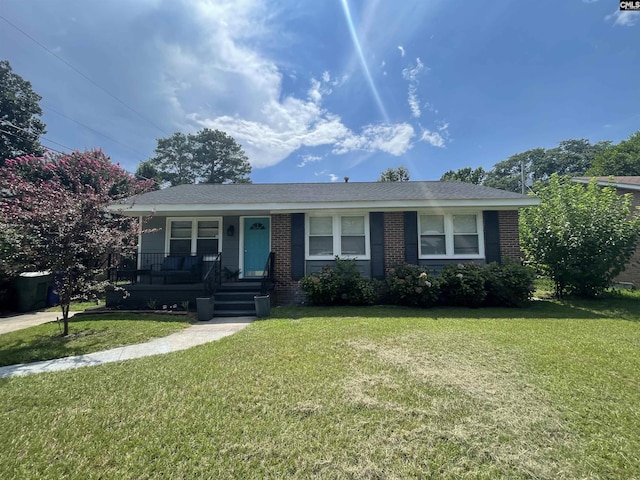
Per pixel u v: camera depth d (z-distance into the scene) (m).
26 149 21.28
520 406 2.96
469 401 3.05
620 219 9.22
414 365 3.99
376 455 2.31
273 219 10.03
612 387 3.34
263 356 4.44
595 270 9.05
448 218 9.93
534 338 5.21
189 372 3.91
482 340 5.09
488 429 2.59
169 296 8.62
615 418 2.75
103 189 6.38
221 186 12.89
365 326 6.17
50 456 2.34
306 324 6.46
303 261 9.86
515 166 52.22
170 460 2.29
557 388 3.32
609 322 6.47
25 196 6.00
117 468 2.21
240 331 6.06
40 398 3.28
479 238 9.86
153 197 10.45
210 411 2.94
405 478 2.09
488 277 8.59
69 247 5.85
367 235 9.92
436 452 2.33
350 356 4.36
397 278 8.93
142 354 4.81
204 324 7.04
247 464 2.24
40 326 6.65
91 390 3.45
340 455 2.31
